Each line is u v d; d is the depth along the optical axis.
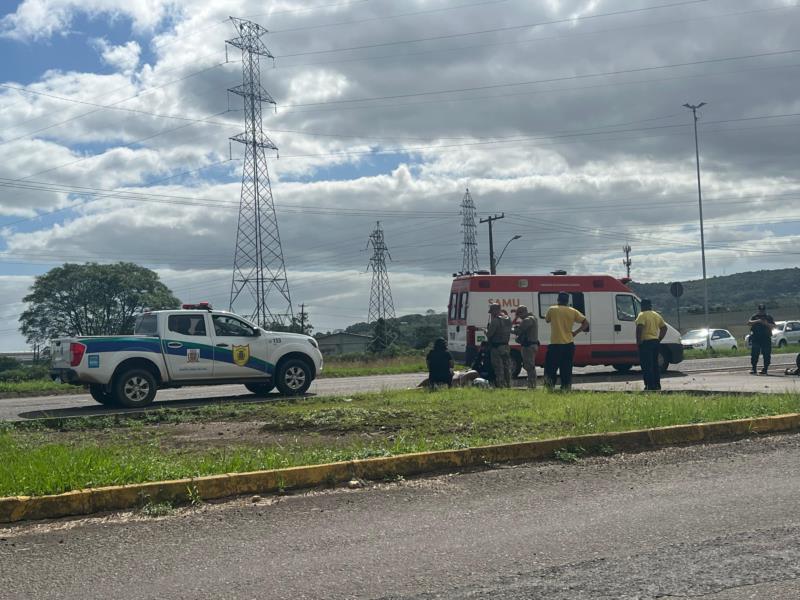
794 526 5.53
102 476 6.88
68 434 11.28
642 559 4.90
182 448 9.52
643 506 6.22
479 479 7.42
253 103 48.59
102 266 84.50
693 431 9.21
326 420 11.30
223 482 6.80
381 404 13.08
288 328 49.00
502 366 15.99
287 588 4.54
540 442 8.36
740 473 7.36
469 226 64.25
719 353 34.53
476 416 11.11
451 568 4.82
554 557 4.98
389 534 5.62
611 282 22.25
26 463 7.62
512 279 21.34
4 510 6.04
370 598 4.35
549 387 14.67
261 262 48.28
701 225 44.97
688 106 45.69
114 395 15.67
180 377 16.30
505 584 4.52
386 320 73.94
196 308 17.34
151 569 4.93
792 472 7.33
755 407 10.79
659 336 15.14
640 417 10.06
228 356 16.77
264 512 6.30
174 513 6.30
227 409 13.48
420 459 7.71
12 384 24.39
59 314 82.44
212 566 4.97
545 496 6.69
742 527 5.53
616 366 23.80
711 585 4.43
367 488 7.12
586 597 4.29
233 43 48.50
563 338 14.83
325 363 33.75
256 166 48.56
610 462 8.11
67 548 5.39
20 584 4.68
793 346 38.03
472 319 21.03
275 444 9.62
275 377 17.41
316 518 6.11
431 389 15.54
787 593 4.30
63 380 15.84
